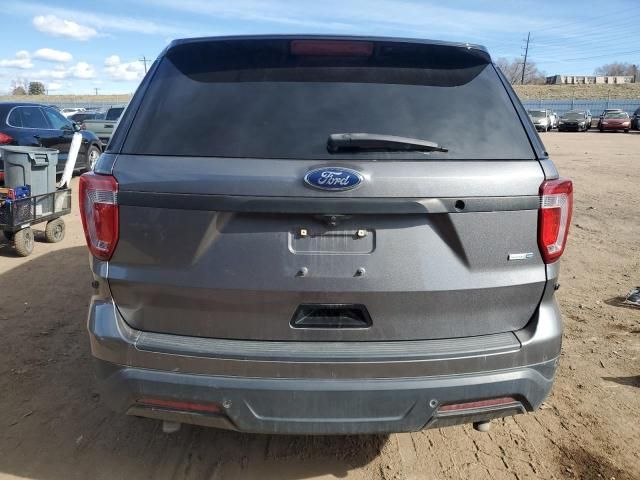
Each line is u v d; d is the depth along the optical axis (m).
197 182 2.13
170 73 2.49
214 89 2.41
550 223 2.27
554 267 2.34
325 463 2.80
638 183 12.71
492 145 2.30
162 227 2.18
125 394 2.23
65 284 5.32
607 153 20.70
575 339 4.28
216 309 2.20
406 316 2.21
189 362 2.17
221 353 2.15
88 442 2.92
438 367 2.16
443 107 2.38
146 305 2.25
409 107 2.36
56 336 4.15
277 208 2.10
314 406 2.13
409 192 2.12
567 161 17.66
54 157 6.72
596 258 6.57
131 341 2.21
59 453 2.83
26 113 9.73
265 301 2.18
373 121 2.31
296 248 2.16
